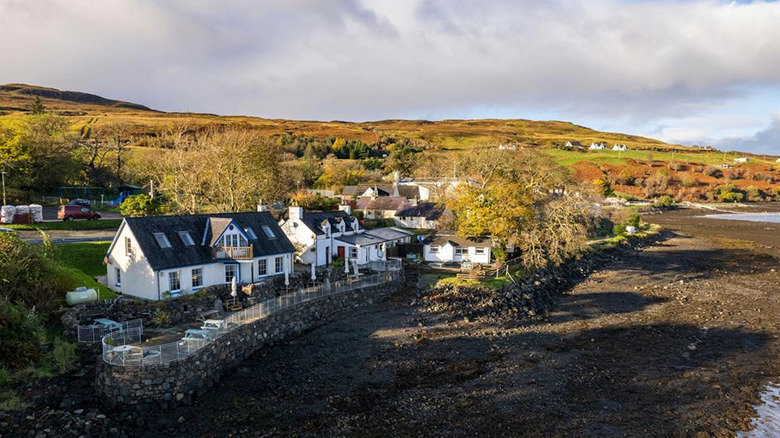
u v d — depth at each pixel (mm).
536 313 54969
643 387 35844
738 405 33344
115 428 28766
